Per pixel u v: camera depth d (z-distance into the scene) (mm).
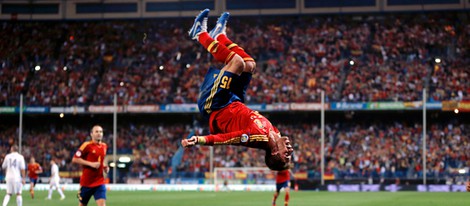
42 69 93500
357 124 86812
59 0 99812
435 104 80500
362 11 95938
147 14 99438
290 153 12453
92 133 23188
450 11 94688
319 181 70438
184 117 90750
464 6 93188
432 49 91188
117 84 90562
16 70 93562
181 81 90250
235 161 81125
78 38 98375
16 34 98688
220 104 12703
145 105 85938
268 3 97625
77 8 100125
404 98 83375
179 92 88250
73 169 81688
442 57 89750
